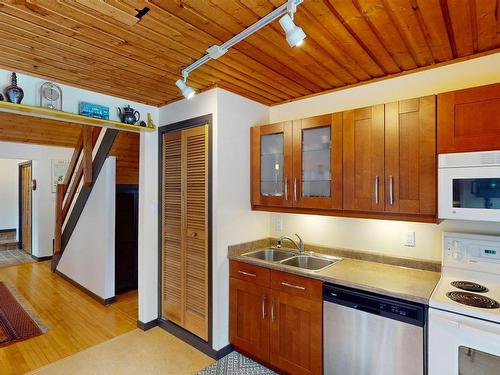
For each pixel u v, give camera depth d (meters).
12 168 7.83
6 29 1.65
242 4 1.45
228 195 2.64
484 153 1.60
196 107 2.73
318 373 2.05
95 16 1.54
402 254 2.27
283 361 2.25
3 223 7.66
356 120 2.15
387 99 2.35
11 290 4.27
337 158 2.24
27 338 2.91
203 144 2.68
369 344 1.82
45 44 1.83
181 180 2.89
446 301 1.57
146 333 3.01
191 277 2.80
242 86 2.58
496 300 1.58
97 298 3.89
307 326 2.11
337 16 1.54
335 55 2.00
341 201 2.22
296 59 2.06
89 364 2.48
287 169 2.56
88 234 4.14
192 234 2.79
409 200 1.92
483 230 1.96
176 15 1.54
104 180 3.79
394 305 1.72
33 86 2.30
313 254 2.68
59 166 6.23
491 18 1.55
